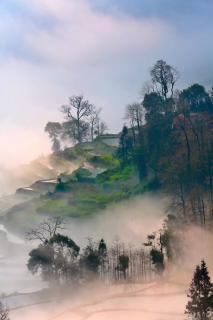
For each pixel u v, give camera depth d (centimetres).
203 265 12231
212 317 12281
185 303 15062
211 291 12088
